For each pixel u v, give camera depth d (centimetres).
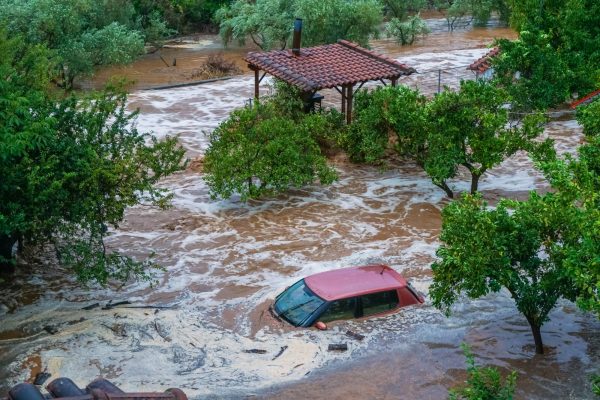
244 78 4500
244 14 5434
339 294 1633
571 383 1431
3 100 1638
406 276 1891
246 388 1401
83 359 1509
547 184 2586
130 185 1808
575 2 3453
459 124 2353
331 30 5059
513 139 2338
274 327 1617
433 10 7369
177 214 2366
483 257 1423
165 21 5947
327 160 2845
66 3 4397
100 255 1788
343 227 2252
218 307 1769
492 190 2536
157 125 3466
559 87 3297
